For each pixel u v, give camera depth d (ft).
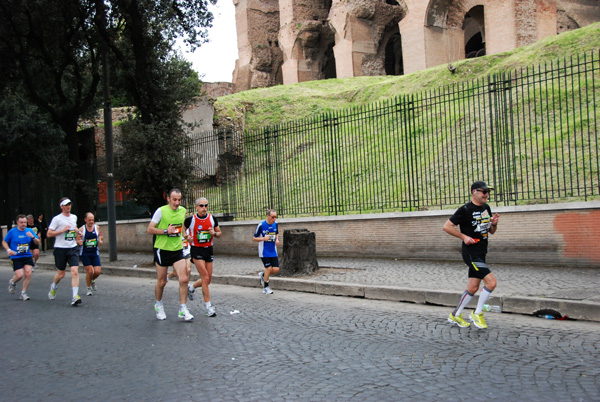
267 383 15.64
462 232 21.50
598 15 133.59
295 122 53.26
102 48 56.85
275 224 33.81
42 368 18.49
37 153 89.10
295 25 172.04
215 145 60.29
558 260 33.88
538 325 22.06
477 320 21.49
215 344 20.59
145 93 53.42
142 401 14.62
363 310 26.91
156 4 56.03
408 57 126.52
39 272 55.72
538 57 69.97
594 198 39.04
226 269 43.88
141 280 44.83
